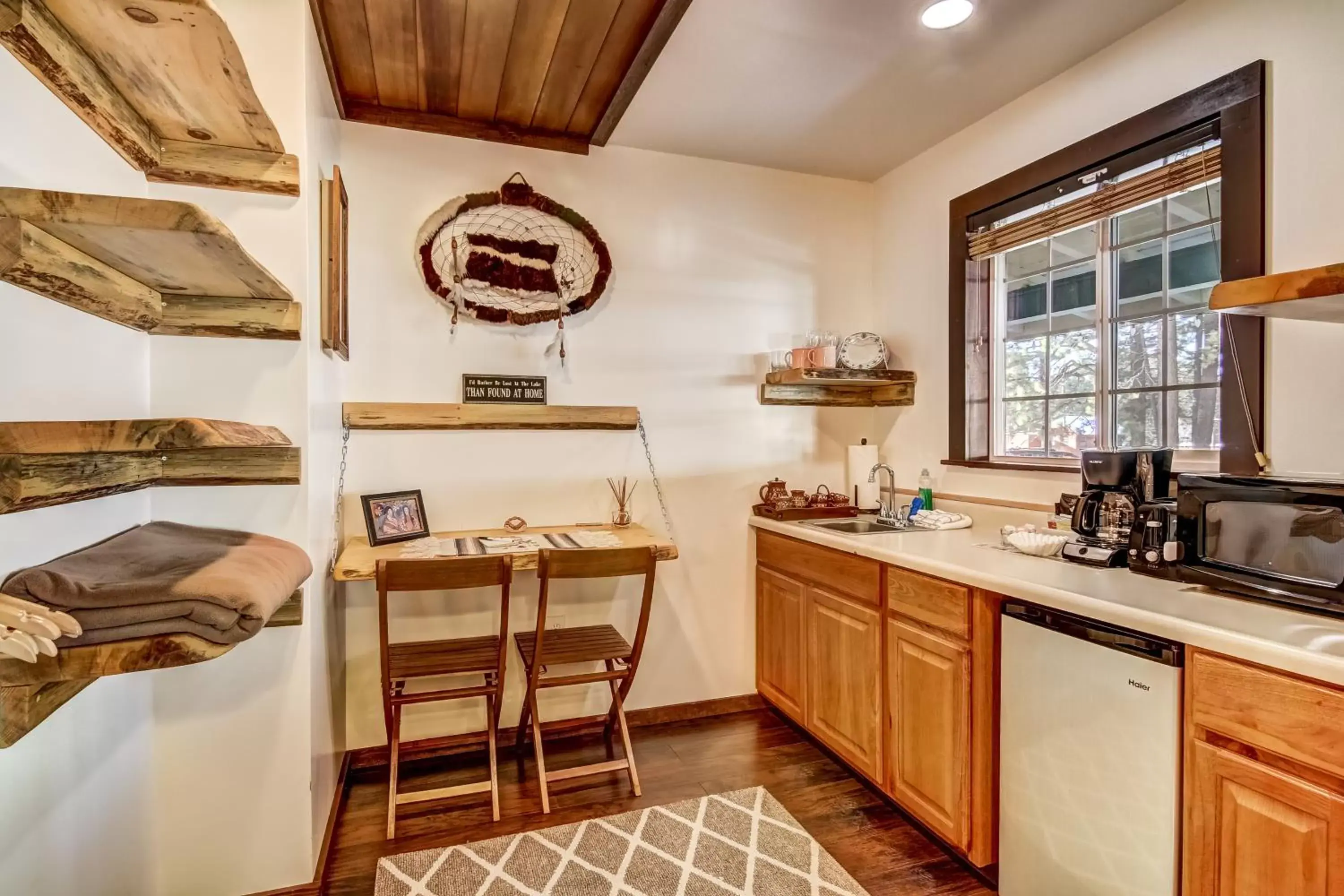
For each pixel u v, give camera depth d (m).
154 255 1.25
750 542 3.19
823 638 2.62
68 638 1.07
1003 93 2.53
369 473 2.60
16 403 1.09
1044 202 2.50
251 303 1.77
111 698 1.46
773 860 2.00
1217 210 2.00
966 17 2.05
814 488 3.30
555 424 2.82
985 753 1.87
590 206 2.92
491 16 2.03
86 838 1.34
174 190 1.71
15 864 1.07
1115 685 1.50
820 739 2.65
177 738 1.74
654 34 2.08
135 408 1.64
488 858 2.01
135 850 1.59
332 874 1.94
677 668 3.06
